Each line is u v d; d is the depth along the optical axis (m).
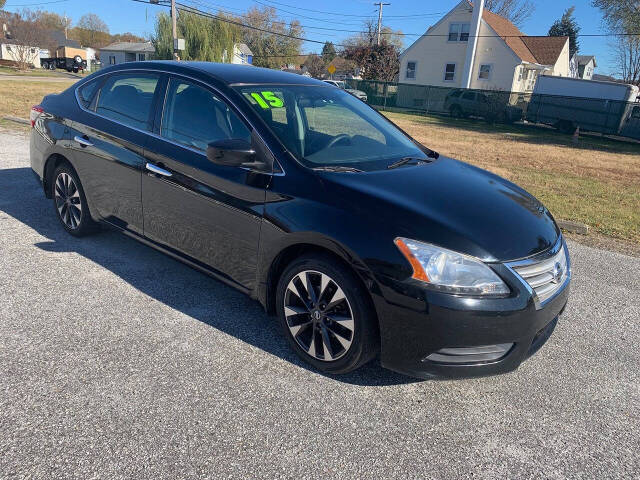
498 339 2.46
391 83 33.62
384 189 2.80
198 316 3.35
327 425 2.44
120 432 2.28
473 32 33.66
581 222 6.50
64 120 4.28
